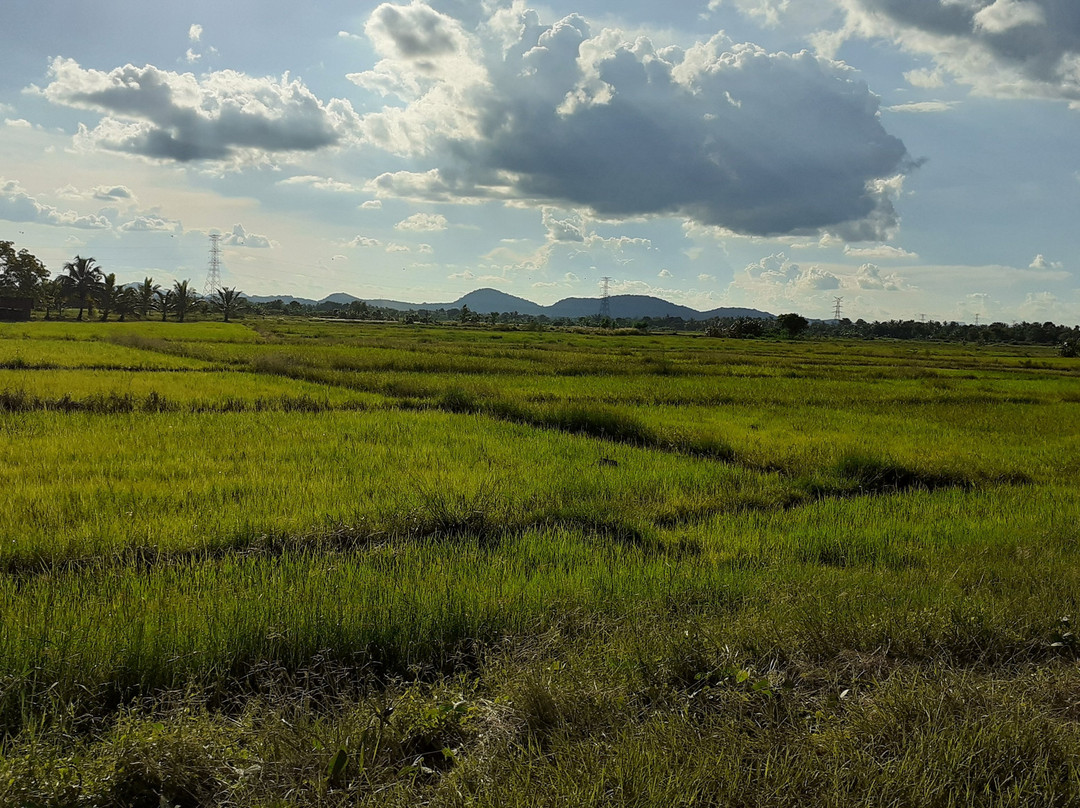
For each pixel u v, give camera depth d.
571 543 7.39
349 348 42.78
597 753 3.23
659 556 7.05
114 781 3.06
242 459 10.99
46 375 22.83
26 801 2.88
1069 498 10.88
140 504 8.06
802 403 24.00
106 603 4.99
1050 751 3.41
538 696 3.80
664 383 28.47
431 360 33.34
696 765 3.15
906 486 12.27
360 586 5.48
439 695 3.94
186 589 5.47
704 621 5.02
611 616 5.22
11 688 3.68
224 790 3.15
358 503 8.49
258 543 7.11
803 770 3.19
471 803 2.91
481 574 6.08
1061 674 4.45
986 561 7.10
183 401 17.70
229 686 4.20
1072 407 24.84
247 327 77.00
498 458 11.80
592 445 13.63
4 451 10.76
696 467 11.90
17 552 6.38
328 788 3.16
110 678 4.07
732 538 8.01
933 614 5.15
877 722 3.67
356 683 4.31
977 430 18.48
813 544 7.85
